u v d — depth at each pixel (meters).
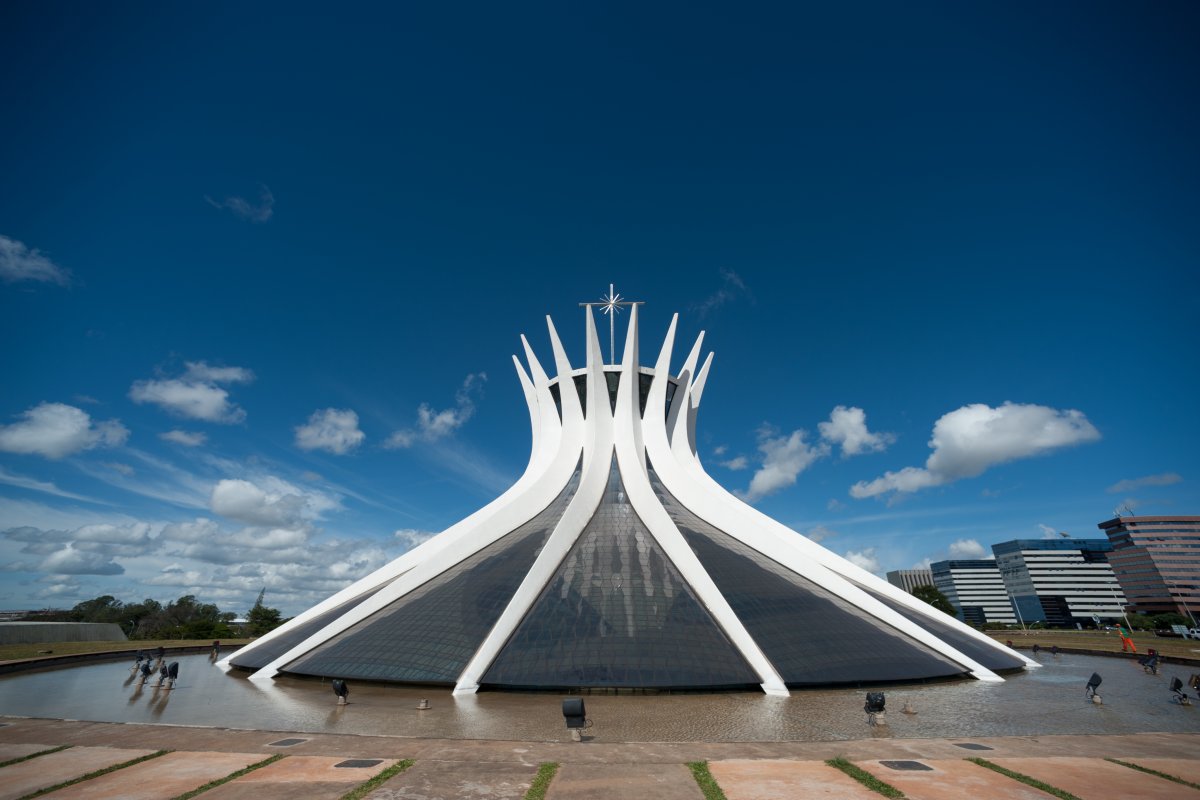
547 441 39.19
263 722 17.67
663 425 38.56
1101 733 16.34
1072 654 39.97
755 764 12.89
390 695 21.91
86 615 95.31
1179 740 15.27
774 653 23.94
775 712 18.92
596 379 36.97
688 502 35.16
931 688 23.59
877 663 24.48
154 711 19.45
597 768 12.62
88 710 19.69
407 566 33.53
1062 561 171.75
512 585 27.27
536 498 34.78
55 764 13.14
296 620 31.66
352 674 23.70
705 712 18.91
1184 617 108.88
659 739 15.66
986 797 10.95
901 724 17.39
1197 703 20.80
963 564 187.00
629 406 37.34
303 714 18.75
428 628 25.42
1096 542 174.38
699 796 11.04
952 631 30.50
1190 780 11.93
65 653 35.28
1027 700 21.20
